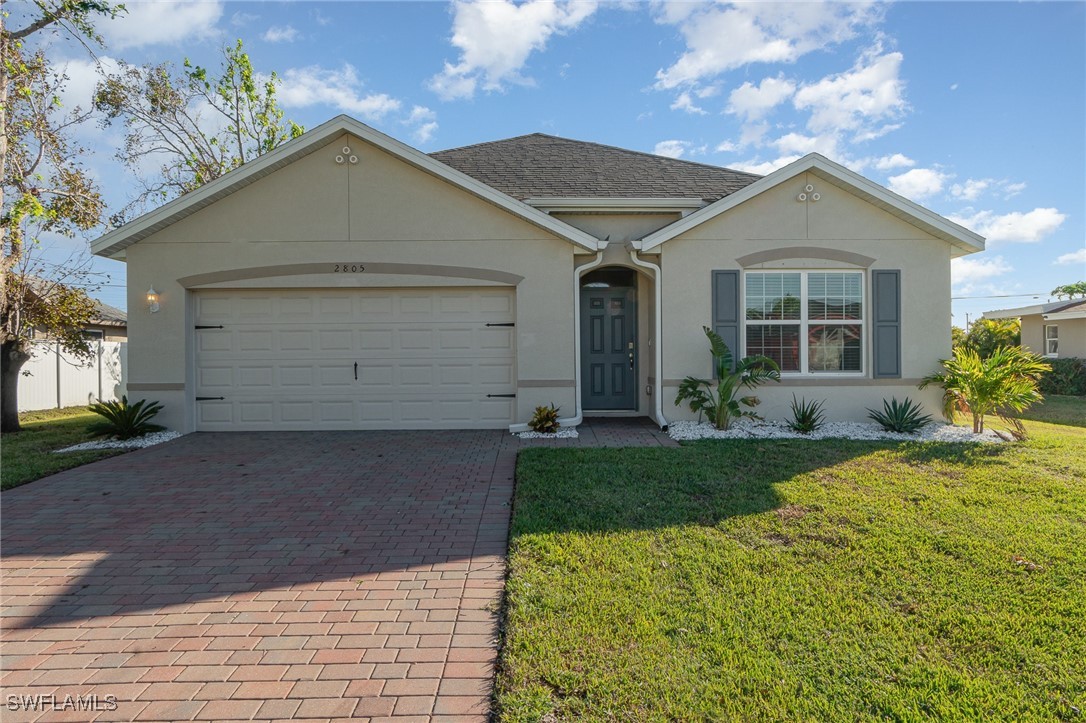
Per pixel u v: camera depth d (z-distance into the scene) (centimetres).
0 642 335
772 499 579
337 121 970
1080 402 1611
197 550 474
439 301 1027
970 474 674
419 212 1005
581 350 1166
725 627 339
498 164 1252
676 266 1015
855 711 268
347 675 299
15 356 1175
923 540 471
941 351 1024
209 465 768
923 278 1023
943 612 356
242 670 304
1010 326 1509
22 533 514
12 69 1007
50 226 1260
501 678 293
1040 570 415
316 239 1001
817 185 1013
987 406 947
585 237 986
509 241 1009
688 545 463
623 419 1122
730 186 1170
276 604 379
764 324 1030
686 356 1019
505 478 694
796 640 326
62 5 1030
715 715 265
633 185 1155
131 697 282
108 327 2167
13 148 1171
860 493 600
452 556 458
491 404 1031
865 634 332
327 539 496
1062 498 582
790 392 1018
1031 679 291
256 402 1022
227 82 2078
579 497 588
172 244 995
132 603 382
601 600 371
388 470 734
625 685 286
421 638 335
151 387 995
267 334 1022
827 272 1029
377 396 1028
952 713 265
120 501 609
